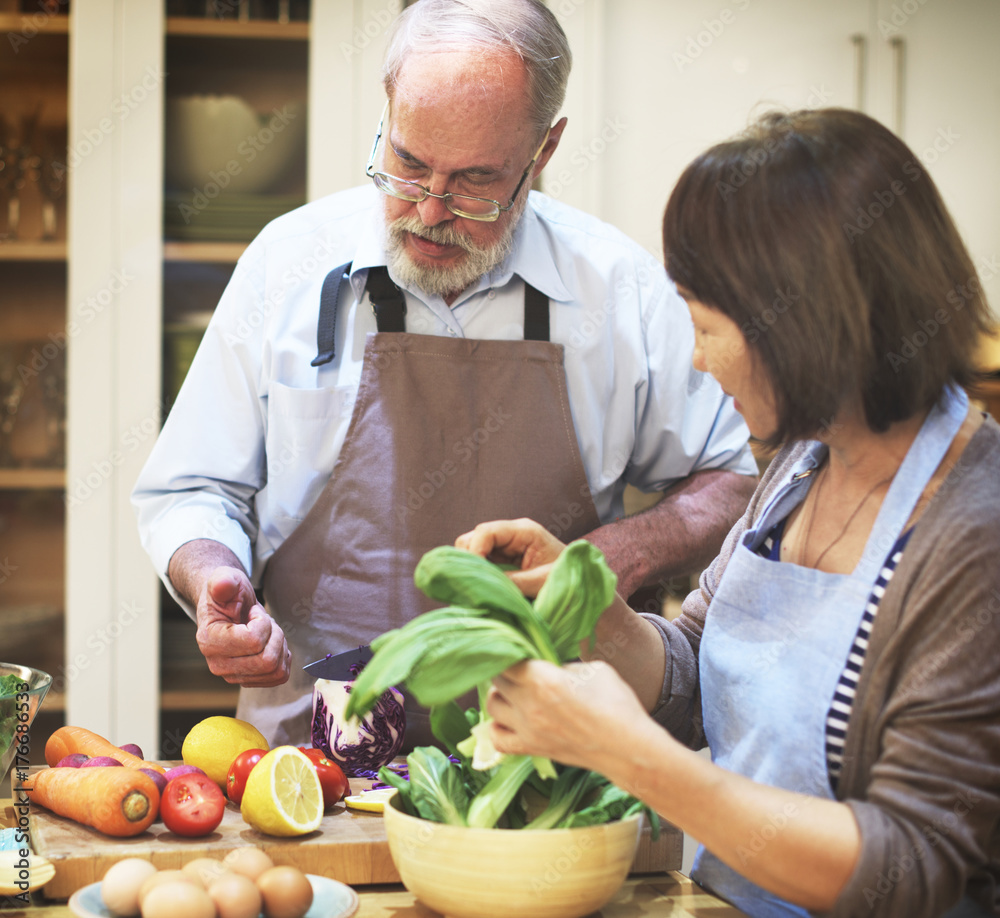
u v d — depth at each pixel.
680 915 0.87
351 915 0.79
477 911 0.77
